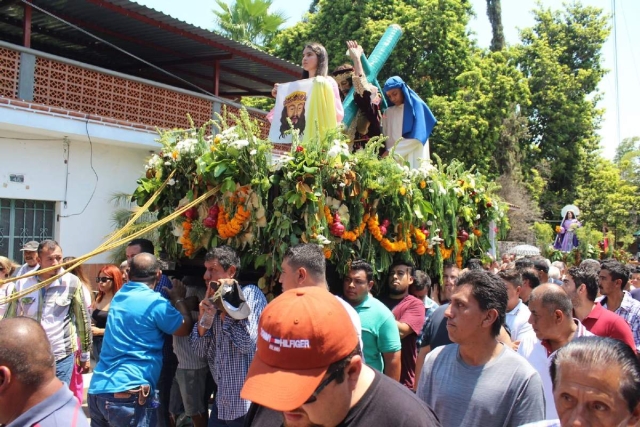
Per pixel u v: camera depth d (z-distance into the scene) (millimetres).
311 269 3633
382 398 2020
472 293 2902
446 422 2869
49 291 5305
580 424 1888
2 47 9477
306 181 4348
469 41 22297
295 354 1781
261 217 4402
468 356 2947
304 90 5406
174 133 5387
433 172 5594
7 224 9938
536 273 5348
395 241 5098
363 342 4266
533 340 3877
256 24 21609
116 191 11375
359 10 20609
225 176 4434
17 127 9562
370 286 4449
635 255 31312
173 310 4336
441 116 20469
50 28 12383
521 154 24812
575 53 28906
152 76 15609
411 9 20766
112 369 4086
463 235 5988
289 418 1959
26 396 2301
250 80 15727
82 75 10500
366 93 5996
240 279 5121
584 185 29641
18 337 2318
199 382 4871
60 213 10516
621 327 4340
